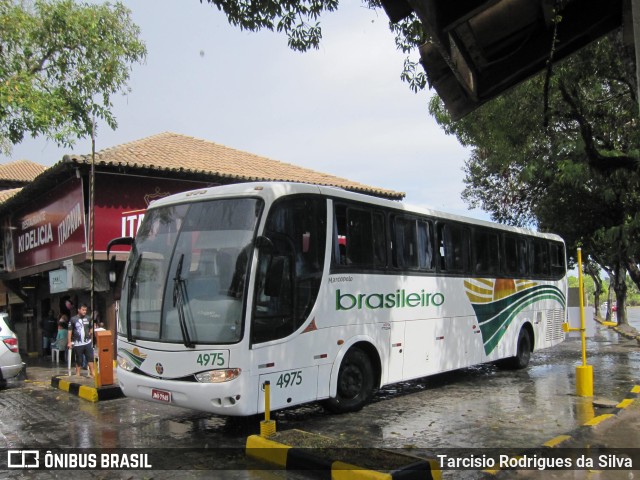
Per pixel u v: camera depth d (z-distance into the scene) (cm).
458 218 1127
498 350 1227
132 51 1716
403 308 948
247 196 738
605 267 3088
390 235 939
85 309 1324
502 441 686
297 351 739
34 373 1541
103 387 1059
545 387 1081
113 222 1491
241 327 670
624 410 833
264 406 683
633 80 431
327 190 826
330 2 765
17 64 1538
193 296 704
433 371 1008
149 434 766
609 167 1062
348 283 839
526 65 503
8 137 1438
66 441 740
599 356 1628
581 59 1032
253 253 694
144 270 770
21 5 1551
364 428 763
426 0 365
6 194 2669
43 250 1827
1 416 930
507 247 1302
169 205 802
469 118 1316
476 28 452
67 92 1619
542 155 1664
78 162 1433
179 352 688
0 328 1256
